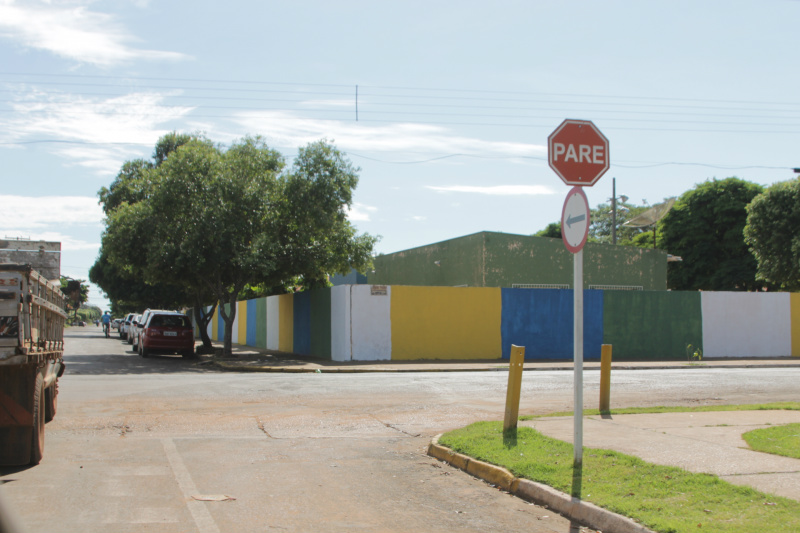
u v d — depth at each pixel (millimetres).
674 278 50000
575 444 6613
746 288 47469
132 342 36281
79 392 13344
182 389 14055
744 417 9672
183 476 6844
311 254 25969
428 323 24531
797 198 38656
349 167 26484
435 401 12523
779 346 28406
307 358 26094
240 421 10250
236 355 27391
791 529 4613
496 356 25109
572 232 6949
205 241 24828
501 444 7750
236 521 5359
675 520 4902
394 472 7238
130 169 36031
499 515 5711
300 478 6871
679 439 7902
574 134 7074
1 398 7074
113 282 47844
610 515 5215
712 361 25188
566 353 25953
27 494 6023
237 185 25094
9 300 6359
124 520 5316
